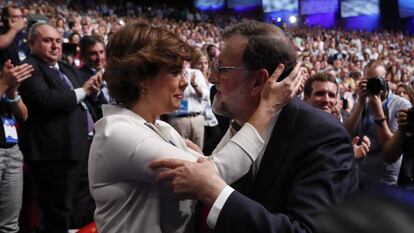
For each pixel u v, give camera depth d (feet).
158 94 3.44
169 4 73.31
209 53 15.16
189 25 53.72
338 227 0.93
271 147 3.45
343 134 3.36
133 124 3.21
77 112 9.33
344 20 78.38
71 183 9.25
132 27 3.46
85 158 10.02
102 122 3.27
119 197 3.18
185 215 3.44
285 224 2.80
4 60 9.42
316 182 3.02
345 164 3.18
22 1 36.99
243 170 3.11
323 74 8.29
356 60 46.60
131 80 3.37
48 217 9.21
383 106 8.99
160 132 3.42
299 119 3.45
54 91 8.81
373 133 8.33
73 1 49.47
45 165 9.07
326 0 75.31
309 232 2.75
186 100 11.75
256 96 3.70
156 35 3.42
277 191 3.31
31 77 8.79
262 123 3.23
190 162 3.00
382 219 0.90
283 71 3.63
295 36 50.52
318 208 2.84
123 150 3.09
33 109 8.83
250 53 3.62
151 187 3.22
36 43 9.20
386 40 66.18
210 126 12.35
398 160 8.28
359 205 0.96
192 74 11.77
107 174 3.19
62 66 9.95
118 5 58.85
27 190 9.96
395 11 76.89
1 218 8.50
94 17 43.29
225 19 70.54
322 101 8.18
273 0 74.23
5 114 8.30
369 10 77.97
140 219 3.18
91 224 4.92
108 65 3.46
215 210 2.88
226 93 3.80
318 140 3.27
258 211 2.85
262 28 3.75
